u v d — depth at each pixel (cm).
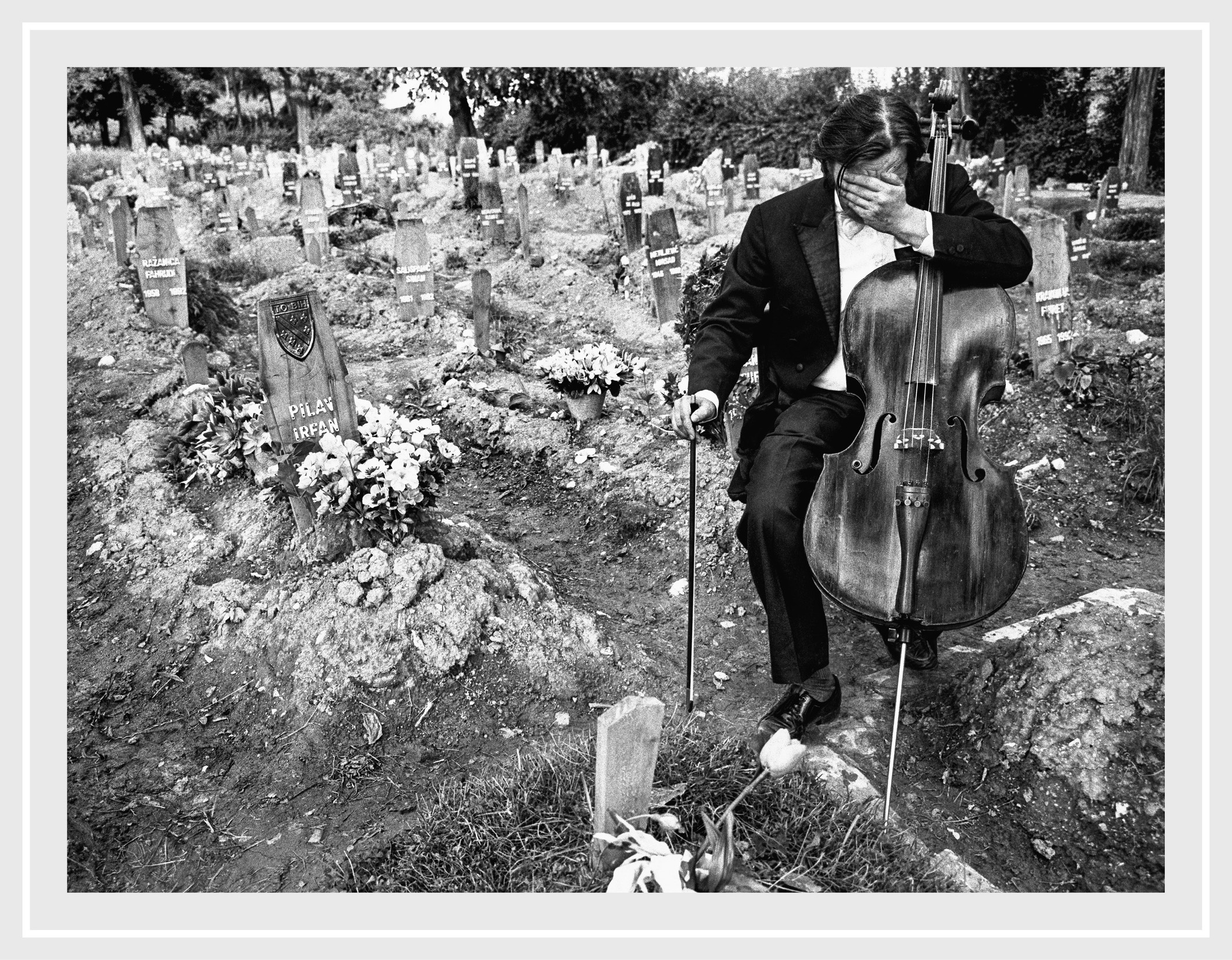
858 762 294
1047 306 564
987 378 277
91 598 427
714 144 2286
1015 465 522
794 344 309
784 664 287
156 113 3147
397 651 343
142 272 768
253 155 2111
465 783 298
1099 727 274
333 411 409
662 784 259
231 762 323
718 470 487
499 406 645
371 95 3291
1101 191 1312
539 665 350
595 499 514
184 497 489
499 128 2492
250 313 913
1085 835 257
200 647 377
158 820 298
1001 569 280
